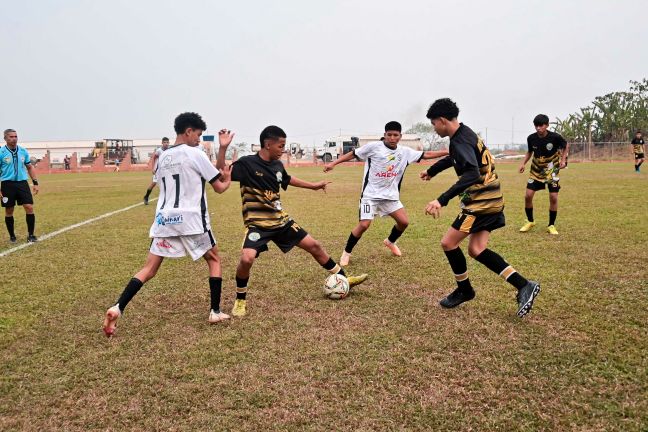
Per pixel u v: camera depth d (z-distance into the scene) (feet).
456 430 8.38
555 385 9.70
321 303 15.02
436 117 13.29
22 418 9.01
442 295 15.48
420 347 11.58
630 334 11.93
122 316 14.28
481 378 10.05
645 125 148.36
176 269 19.75
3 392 9.96
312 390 9.75
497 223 13.87
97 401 9.55
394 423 8.59
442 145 185.47
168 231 13.34
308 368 10.66
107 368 10.91
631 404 8.90
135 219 34.40
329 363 10.87
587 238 23.39
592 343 11.51
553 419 8.57
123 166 152.25
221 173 13.78
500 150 171.22
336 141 161.58
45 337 12.75
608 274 17.15
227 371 10.62
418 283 16.84
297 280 17.62
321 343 11.95
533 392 9.48
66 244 25.22
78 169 150.20
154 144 186.70
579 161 136.26
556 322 12.87
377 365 10.71
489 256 13.58
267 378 10.27
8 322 13.80
